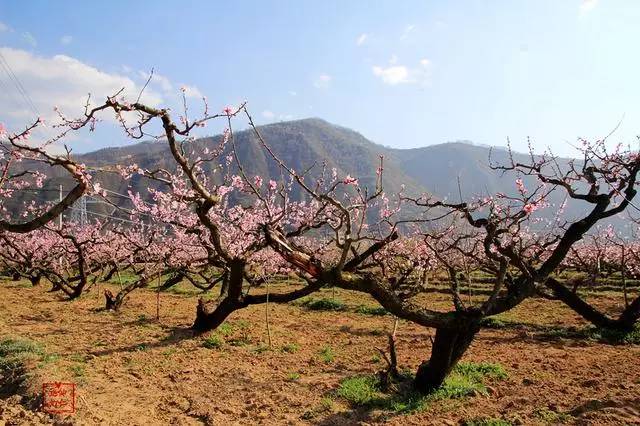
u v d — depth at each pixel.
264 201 9.59
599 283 25.22
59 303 17.38
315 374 8.74
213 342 10.98
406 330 13.30
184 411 6.91
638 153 10.47
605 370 8.84
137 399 7.34
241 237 14.10
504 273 7.93
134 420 6.45
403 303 7.22
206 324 12.16
